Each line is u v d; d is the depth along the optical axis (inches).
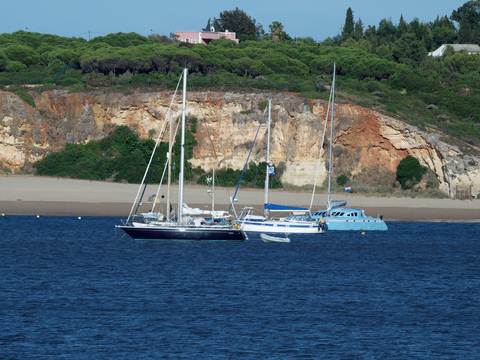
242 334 4857.3
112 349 4510.3
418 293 6240.2
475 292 6348.4
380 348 4650.6
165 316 5236.2
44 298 5693.9
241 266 7263.8
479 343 4817.9
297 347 4623.5
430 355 4549.7
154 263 7298.2
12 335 4719.5
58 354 4399.6
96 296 5802.2
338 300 5876.0
